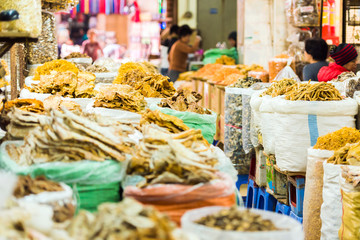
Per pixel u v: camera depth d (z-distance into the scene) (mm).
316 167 3262
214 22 12281
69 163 2217
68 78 4027
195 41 10812
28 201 1816
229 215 1774
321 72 5059
